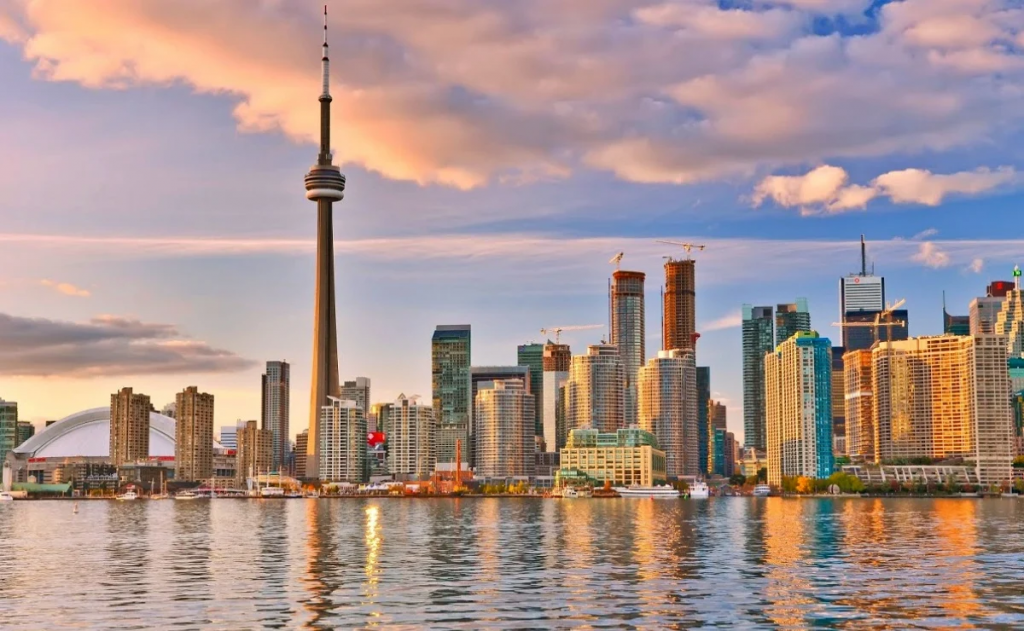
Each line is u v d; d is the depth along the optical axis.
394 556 187.25
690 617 110.25
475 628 104.00
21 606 119.81
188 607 118.12
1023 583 139.50
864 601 121.75
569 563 171.00
